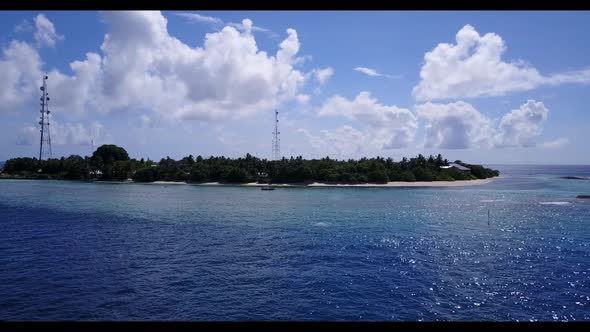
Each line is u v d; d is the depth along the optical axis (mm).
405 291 25703
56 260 33438
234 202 83125
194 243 40750
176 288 26312
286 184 138875
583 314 21875
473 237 43844
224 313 22109
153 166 160375
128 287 26438
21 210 68000
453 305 23266
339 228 50125
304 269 30859
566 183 154625
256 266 31734
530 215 62562
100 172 166625
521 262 32781
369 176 141500
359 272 29984
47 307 22797
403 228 50094
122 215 62219
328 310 22547
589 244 39875
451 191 114812
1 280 27719
